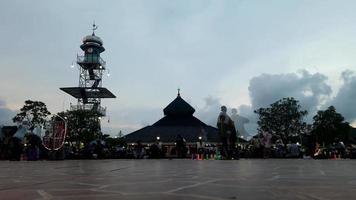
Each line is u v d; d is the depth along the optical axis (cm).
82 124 4600
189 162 1980
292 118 7975
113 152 3269
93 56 6062
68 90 5503
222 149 2555
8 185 665
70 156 3081
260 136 3272
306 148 3669
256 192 545
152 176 877
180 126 5056
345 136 8200
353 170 1118
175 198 487
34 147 2648
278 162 1964
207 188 601
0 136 2969
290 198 481
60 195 521
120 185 657
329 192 540
